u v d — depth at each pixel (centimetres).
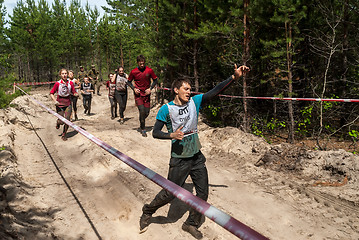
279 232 315
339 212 351
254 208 369
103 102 1675
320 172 462
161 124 288
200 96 297
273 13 847
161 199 293
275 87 1041
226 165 540
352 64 927
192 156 289
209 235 311
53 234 300
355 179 425
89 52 4088
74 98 1038
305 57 1027
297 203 378
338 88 977
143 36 1308
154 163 560
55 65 3900
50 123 937
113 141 701
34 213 340
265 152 554
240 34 1010
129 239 309
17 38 3384
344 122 949
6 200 347
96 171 506
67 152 623
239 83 1004
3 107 1030
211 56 1175
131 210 367
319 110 910
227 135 653
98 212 364
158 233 316
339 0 900
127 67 3953
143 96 748
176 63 1194
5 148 539
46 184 442
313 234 308
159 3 1203
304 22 943
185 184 446
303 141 891
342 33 938
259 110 1130
